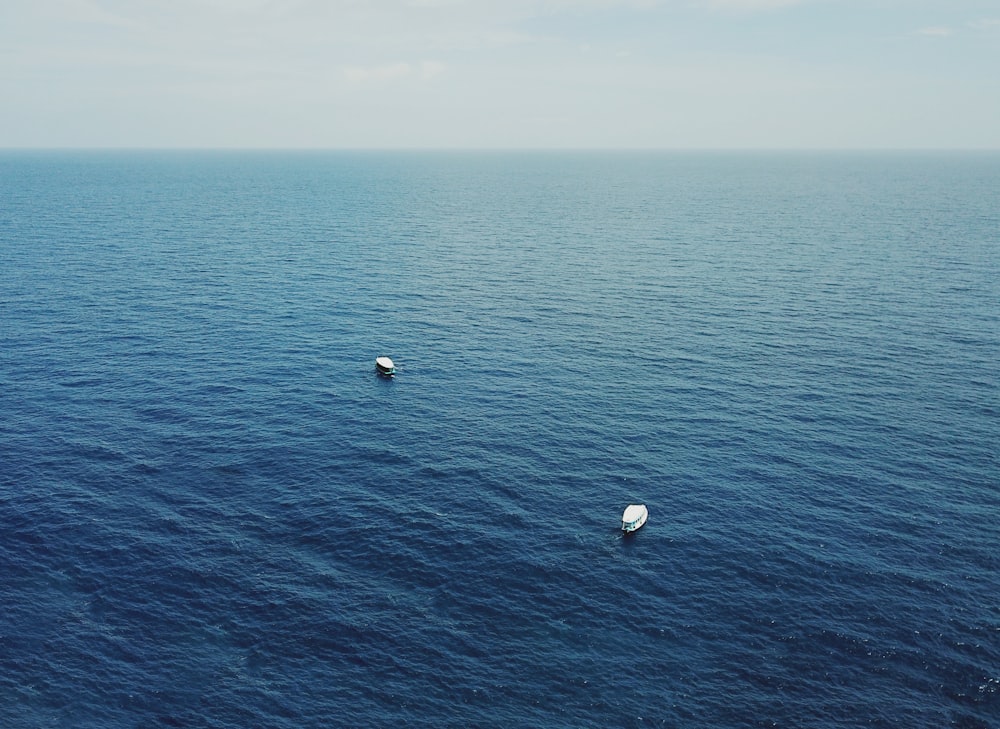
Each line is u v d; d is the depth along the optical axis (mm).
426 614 56719
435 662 52375
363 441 82062
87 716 48156
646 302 135000
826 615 56438
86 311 123562
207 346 109500
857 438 82125
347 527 66875
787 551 63500
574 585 59812
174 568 61438
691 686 50531
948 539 64875
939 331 116062
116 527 66500
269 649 53469
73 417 86188
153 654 52969
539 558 62938
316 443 81562
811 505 69938
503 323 122750
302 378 98875
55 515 67938
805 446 80562
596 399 92938
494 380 99000
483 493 72250
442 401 92375
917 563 61875
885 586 59281
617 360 105938
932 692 49969
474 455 79250
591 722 47938
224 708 48875
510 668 51938
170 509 69312
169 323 119000
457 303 134375
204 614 56625
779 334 115938
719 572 61188
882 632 54750
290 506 70000
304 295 137500
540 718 48188
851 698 49625
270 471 75875
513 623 55906
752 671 51719
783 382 97375
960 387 94938
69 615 56281
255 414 88125
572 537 65750
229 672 51562
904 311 126688
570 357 107188
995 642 53781
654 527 67062
